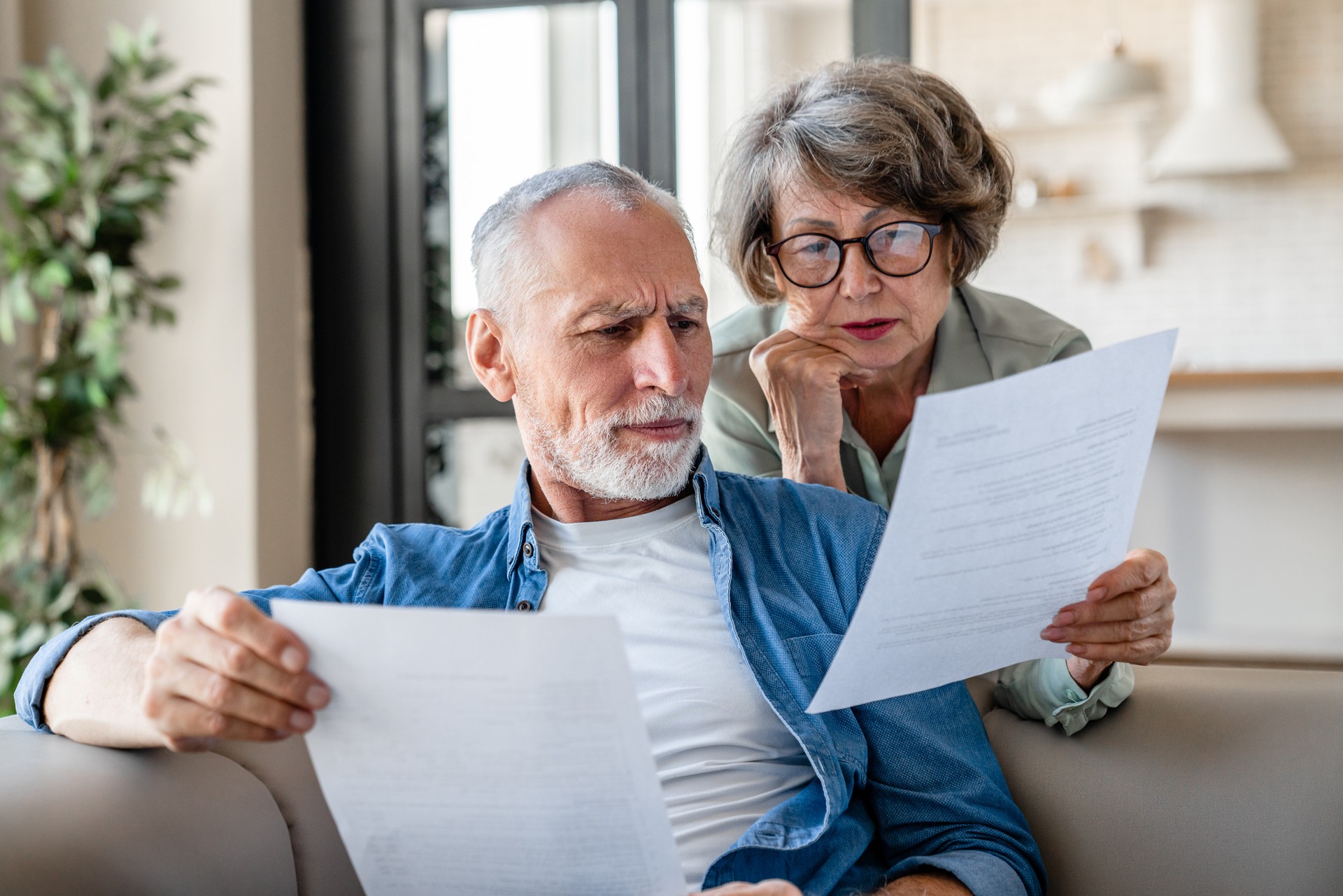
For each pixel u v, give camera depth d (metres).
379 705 0.79
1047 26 6.11
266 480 3.31
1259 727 1.13
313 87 3.52
